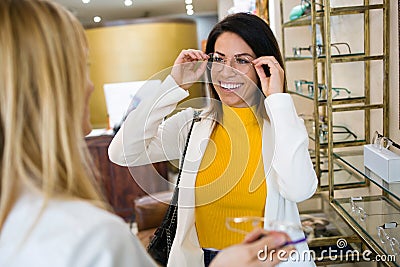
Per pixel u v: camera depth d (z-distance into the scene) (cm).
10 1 84
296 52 296
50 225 81
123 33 646
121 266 82
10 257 81
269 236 100
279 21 370
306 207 300
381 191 219
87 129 100
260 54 160
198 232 157
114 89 525
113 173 495
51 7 88
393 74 199
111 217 85
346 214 201
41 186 84
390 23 198
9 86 80
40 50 82
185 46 688
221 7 624
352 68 246
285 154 149
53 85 83
